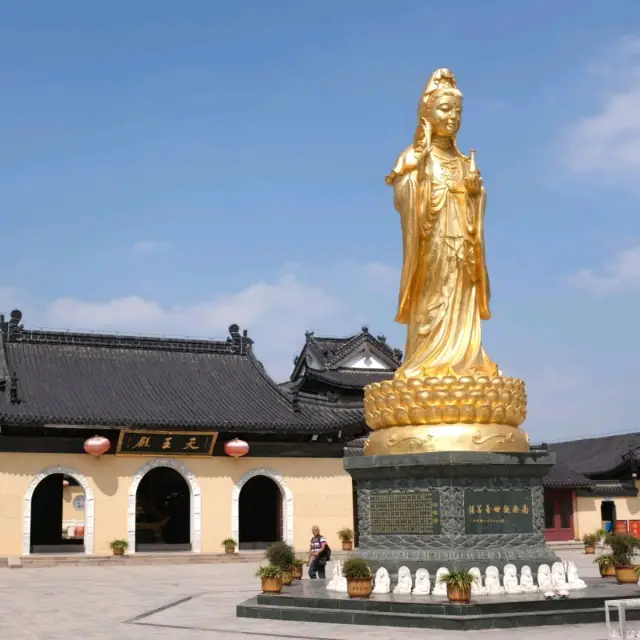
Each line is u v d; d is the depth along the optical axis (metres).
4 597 29.64
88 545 48.34
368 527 24.33
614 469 73.12
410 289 25.91
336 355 66.06
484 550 22.84
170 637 19.45
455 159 26.36
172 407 51.50
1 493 47.25
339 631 19.45
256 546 53.34
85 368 53.50
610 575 26.03
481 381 23.86
